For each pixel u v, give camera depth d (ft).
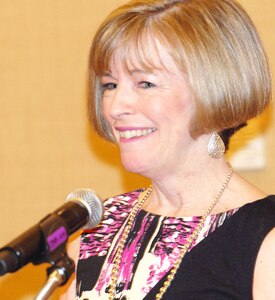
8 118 35.37
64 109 35.06
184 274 18.80
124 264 19.77
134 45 18.90
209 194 19.85
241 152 33.06
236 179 20.01
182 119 19.07
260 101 19.39
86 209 16.10
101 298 19.48
